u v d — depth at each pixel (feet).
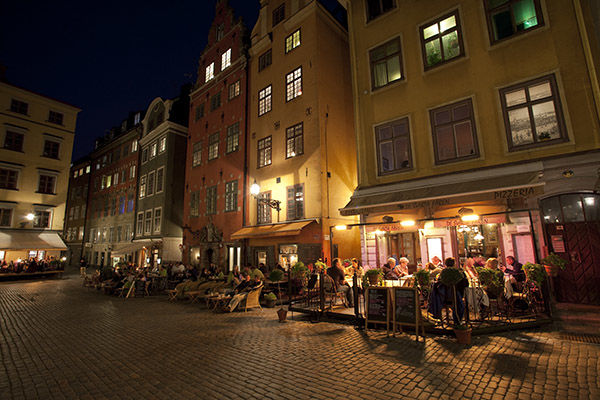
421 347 20.38
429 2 38.29
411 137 37.63
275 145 58.70
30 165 94.22
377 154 40.40
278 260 54.60
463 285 22.25
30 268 83.71
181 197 91.66
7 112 91.45
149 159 100.17
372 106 41.70
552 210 29.25
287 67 58.75
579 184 27.12
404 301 23.57
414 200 31.76
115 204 116.78
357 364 17.90
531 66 30.50
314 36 54.60
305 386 15.25
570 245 28.14
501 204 30.48
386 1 42.73
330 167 51.80
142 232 96.43
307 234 49.85
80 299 49.47
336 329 26.27
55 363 19.60
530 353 18.08
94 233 127.85
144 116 112.78
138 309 40.14
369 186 40.19
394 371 16.65
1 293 56.54
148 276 59.41
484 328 22.07
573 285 27.68
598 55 27.37
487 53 33.32
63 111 103.30
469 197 28.84
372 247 40.65
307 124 53.06
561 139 28.22
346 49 61.31
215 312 37.35
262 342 23.25
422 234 37.35
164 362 19.44
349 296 32.37
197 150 82.07
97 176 133.39
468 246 38.19
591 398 13.04
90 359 20.31
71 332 27.71
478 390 14.12
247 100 67.77
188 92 103.30
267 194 58.90
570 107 28.09
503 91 31.96
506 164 30.48
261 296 42.27
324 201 49.42
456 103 34.78
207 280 51.26
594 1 27.94
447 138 35.35
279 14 62.75
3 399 14.66
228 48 75.66
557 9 29.66
